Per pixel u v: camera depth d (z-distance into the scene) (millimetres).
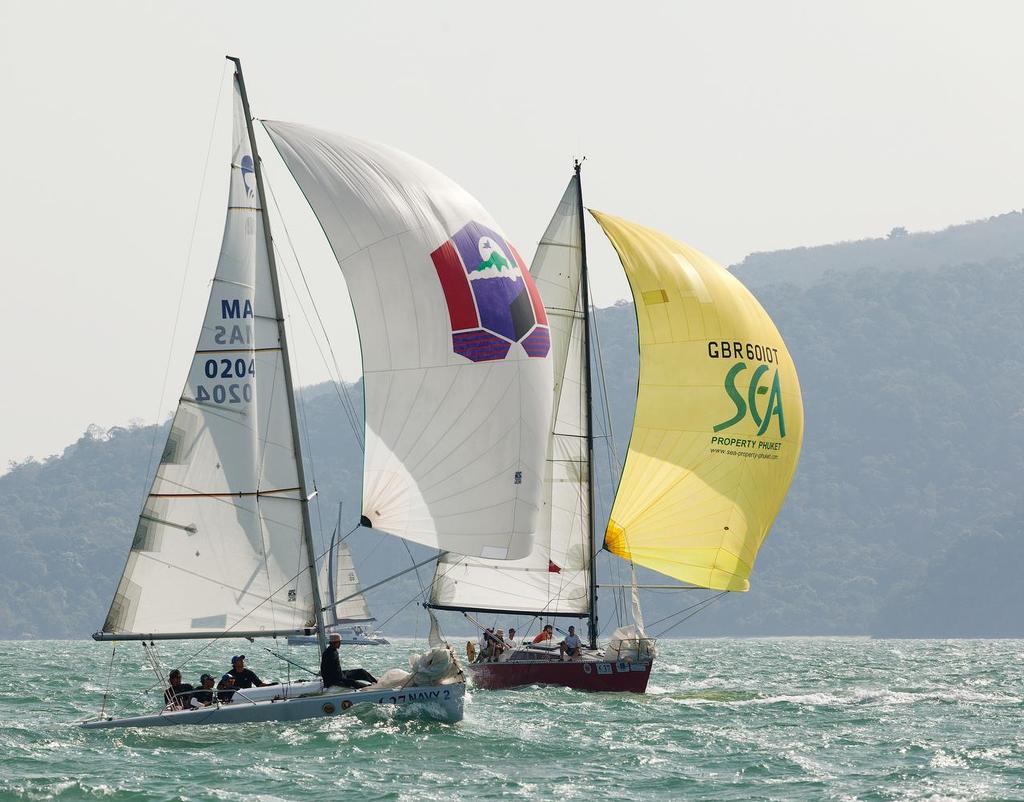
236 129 93812
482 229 100875
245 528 92562
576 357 138625
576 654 134000
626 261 135750
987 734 106438
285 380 93500
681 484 133250
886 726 111438
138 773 81375
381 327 98000
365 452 98562
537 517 102438
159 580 91375
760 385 134000
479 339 99375
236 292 93312
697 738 101000
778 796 78375
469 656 138500
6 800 74188
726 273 137000
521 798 76375
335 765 84000
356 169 97625
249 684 98062
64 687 149875
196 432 92250
